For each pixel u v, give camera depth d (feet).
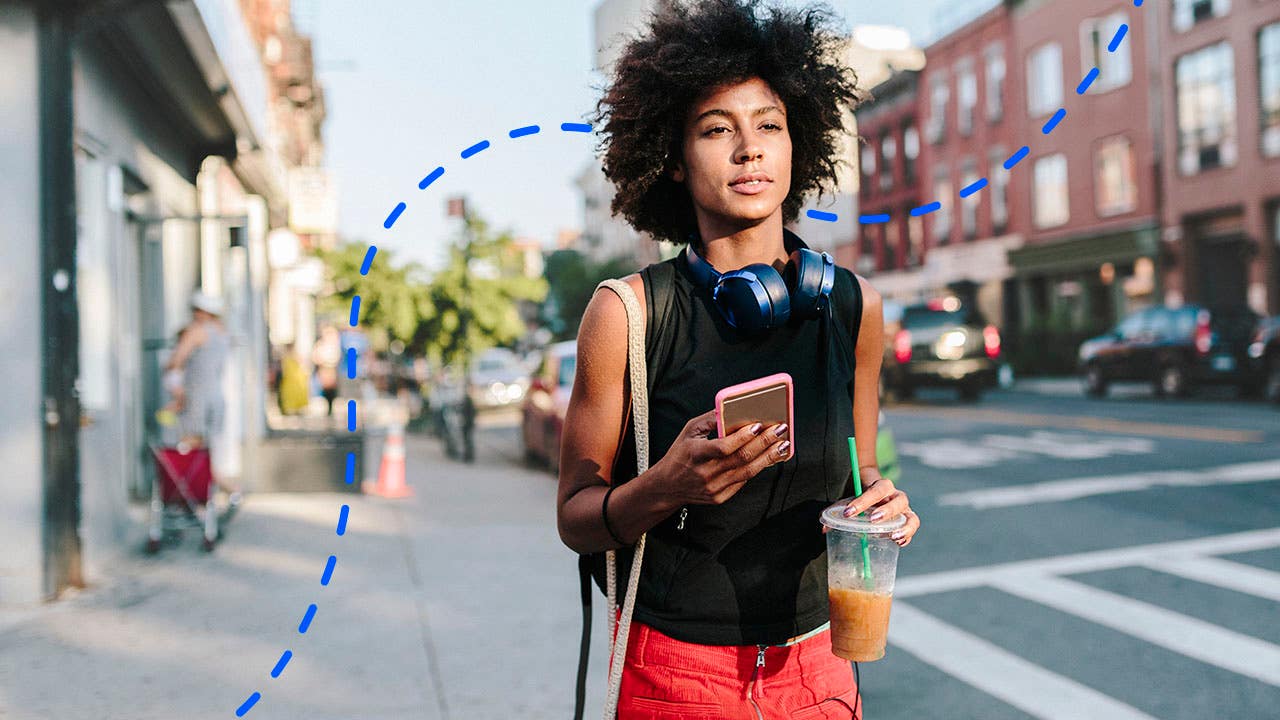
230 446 33.50
